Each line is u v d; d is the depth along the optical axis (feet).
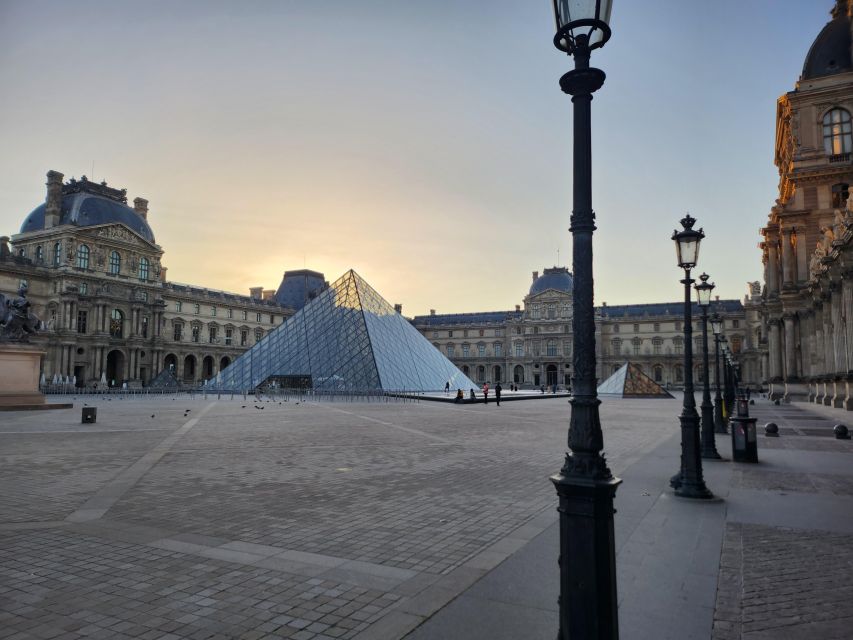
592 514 16.05
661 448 73.41
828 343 169.37
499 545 31.24
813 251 205.87
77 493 44.52
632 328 554.46
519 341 590.14
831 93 203.72
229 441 78.74
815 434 89.97
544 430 96.73
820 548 31.32
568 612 16.11
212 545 31.30
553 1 18.13
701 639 20.59
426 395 221.66
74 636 20.45
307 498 43.04
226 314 470.39
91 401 206.90
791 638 20.72
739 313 506.89
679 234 46.91
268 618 21.95
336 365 227.20
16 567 27.71
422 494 44.47
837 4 216.13
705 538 33.09
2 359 145.59
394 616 22.06
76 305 350.23
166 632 20.79
